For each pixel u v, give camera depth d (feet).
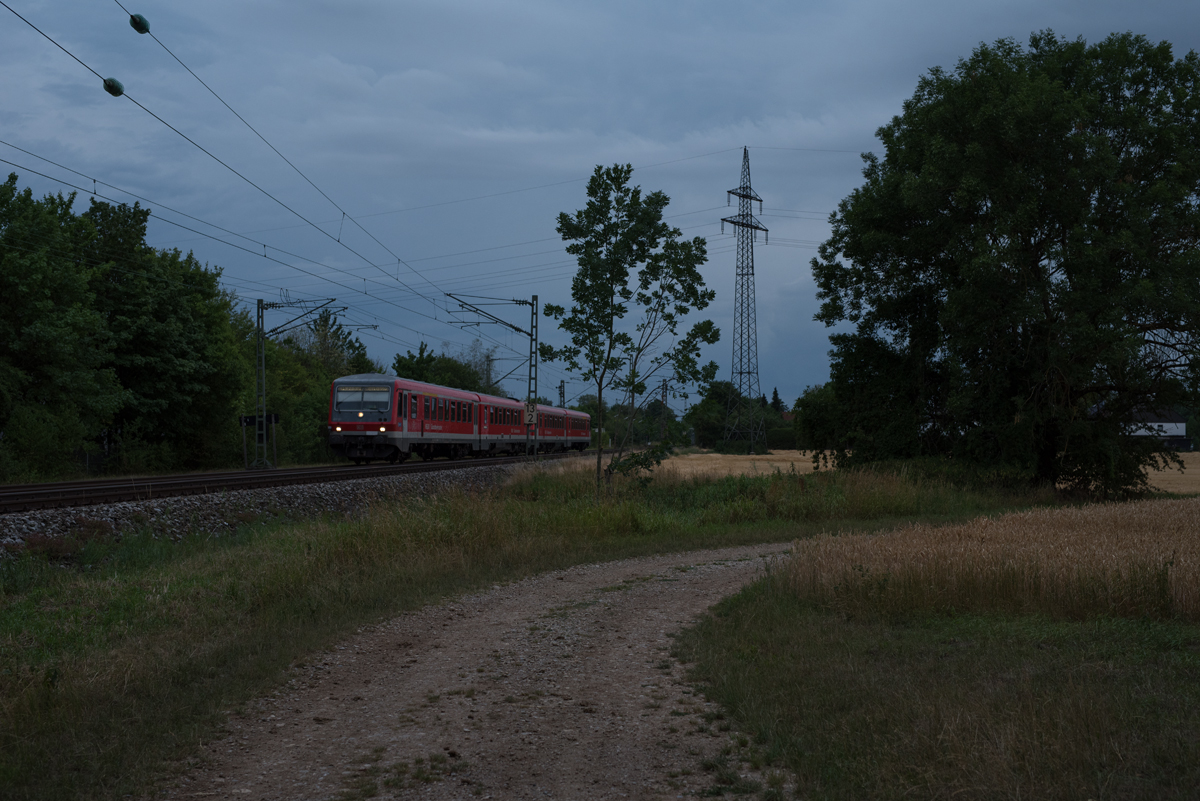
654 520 55.93
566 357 59.67
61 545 41.39
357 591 33.42
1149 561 27.94
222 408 128.36
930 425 96.32
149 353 118.93
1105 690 17.75
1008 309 79.87
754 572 39.42
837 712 17.62
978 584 28.07
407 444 111.34
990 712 16.39
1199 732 15.14
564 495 70.54
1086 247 76.74
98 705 19.86
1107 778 13.44
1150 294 74.95
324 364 231.71
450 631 28.37
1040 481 90.68
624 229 58.44
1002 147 83.15
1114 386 85.25
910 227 92.53
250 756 16.97
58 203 117.08
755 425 252.21
